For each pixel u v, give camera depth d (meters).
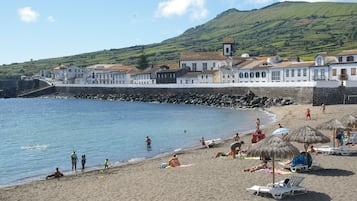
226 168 34.69
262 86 116.81
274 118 82.06
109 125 87.50
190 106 130.62
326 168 31.78
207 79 161.50
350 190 25.66
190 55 185.62
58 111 133.25
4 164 47.91
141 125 84.44
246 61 153.38
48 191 31.80
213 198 25.58
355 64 102.06
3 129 87.06
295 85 103.62
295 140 31.05
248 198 25.17
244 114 95.81
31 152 56.16
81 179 36.12
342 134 40.81
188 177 32.09
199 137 63.75
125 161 46.59
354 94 93.88
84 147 59.00
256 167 33.22
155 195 27.42
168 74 179.00
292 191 25.09
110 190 30.11
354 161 34.19
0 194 31.50
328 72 110.19
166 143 59.50
